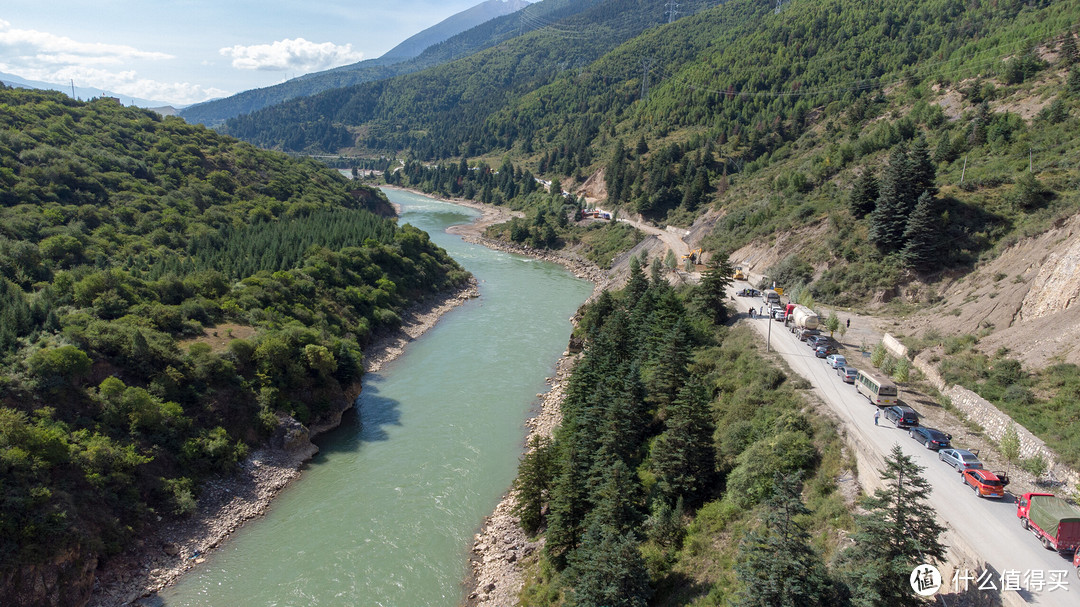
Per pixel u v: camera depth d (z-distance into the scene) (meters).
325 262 100.56
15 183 97.50
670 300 75.06
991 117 98.31
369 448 64.06
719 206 143.38
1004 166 84.25
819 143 148.25
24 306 59.06
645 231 157.12
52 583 40.03
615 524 41.41
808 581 27.73
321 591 44.06
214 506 52.38
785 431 45.25
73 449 46.25
